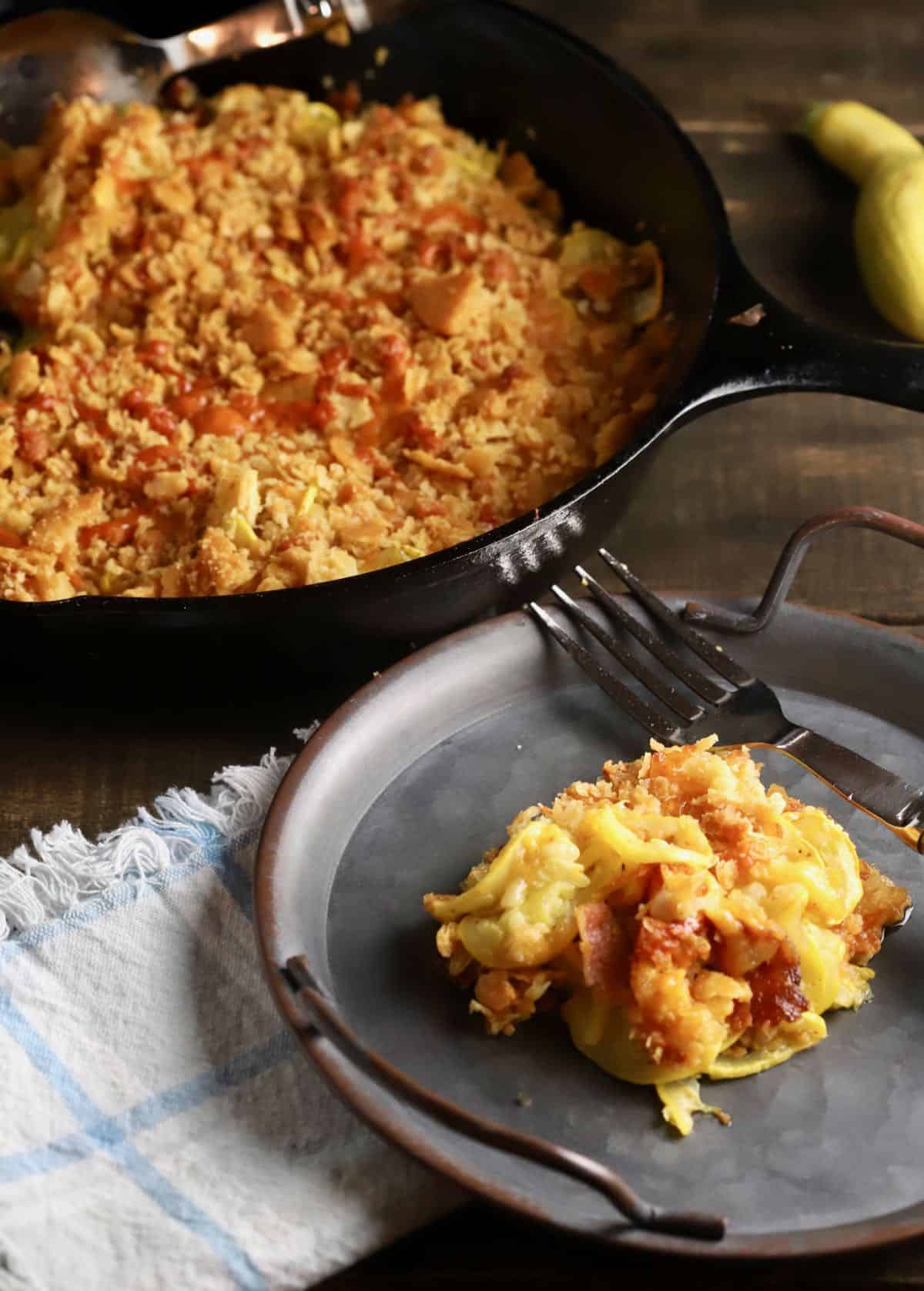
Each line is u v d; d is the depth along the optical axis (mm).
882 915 803
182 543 933
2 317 1031
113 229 1021
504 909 785
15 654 881
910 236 1045
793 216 1116
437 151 1066
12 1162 777
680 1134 760
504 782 855
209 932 832
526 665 877
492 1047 781
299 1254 753
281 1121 783
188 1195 766
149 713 927
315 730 845
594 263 1044
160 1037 806
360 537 924
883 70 1198
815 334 903
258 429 968
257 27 1056
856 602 964
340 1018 739
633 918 782
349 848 834
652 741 854
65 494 950
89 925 832
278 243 1032
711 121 1170
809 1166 753
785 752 836
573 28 1250
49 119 1070
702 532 990
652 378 991
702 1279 764
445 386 974
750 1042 776
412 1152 731
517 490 952
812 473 1012
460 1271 767
